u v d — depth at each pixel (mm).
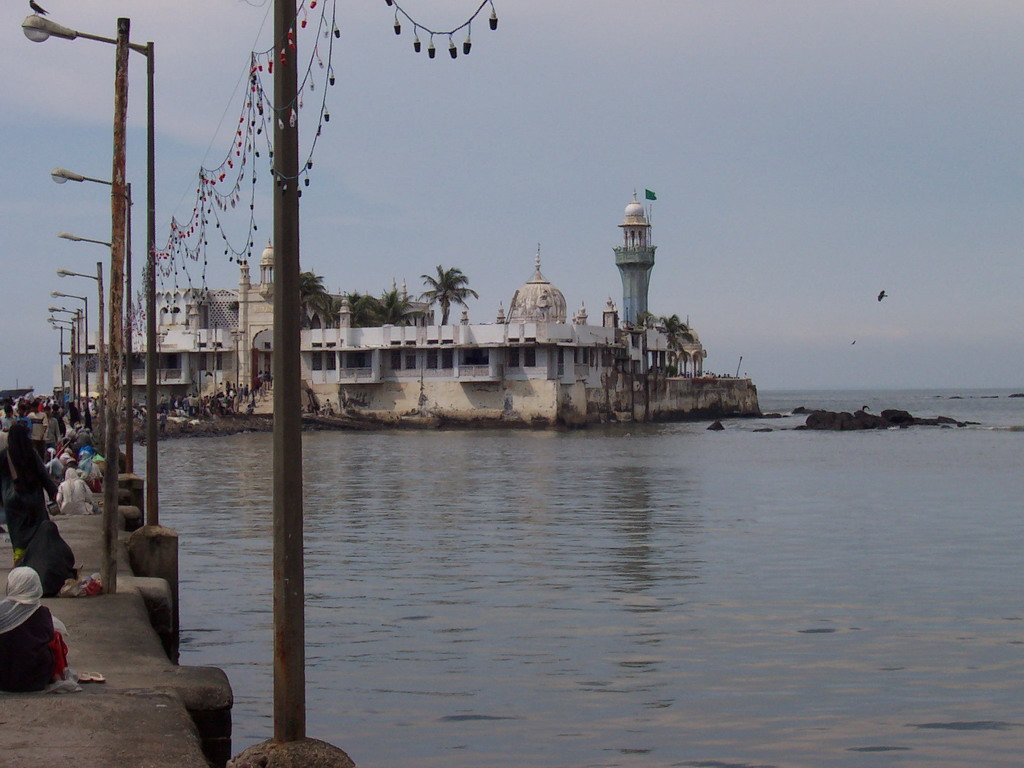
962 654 17750
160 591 15719
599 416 114625
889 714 14422
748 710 14602
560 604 21703
